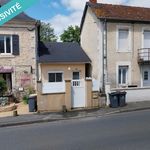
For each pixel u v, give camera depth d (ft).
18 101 69.77
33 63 74.49
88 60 79.46
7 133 38.42
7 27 71.92
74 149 28.32
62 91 56.59
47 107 55.52
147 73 78.33
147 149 27.35
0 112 55.98
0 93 65.57
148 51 77.00
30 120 46.96
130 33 75.36
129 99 64.18
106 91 60.64
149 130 36.19
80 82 58.39
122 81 76.02
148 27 77.46
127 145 29.04
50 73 75.82
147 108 57.77
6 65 72.18
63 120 48.03
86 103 58.80
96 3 80.38
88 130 37.52
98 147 28.68
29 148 29.60
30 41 74.13
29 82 74.13
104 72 73.36
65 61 76.43
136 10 80.79
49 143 31.27
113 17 72.74
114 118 47.16
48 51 81.05
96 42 76.43
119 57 74.64
